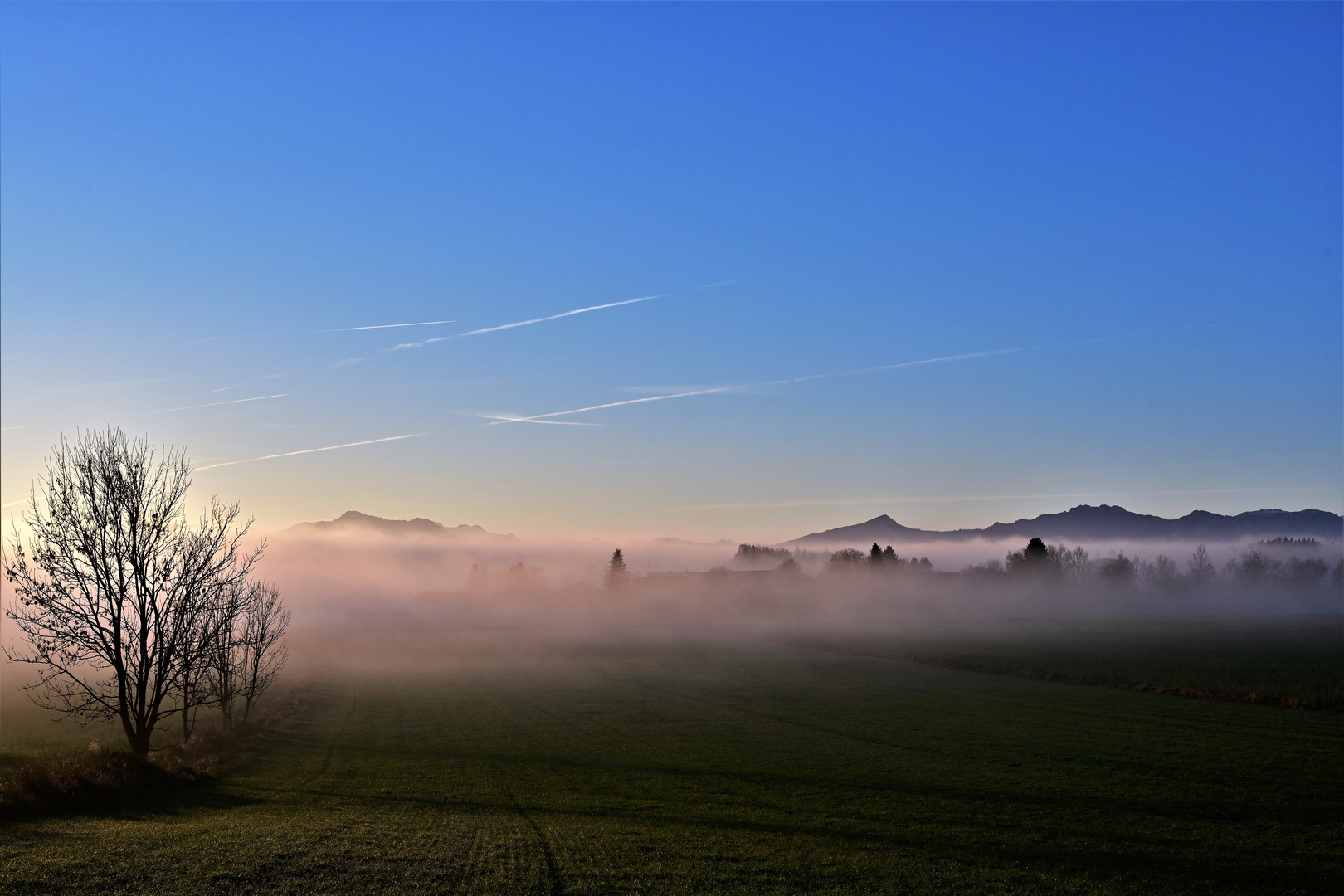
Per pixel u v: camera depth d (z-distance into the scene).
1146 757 40.62
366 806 29.69
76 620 36.81
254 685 52.41
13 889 16.95
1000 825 28.73
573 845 23.67
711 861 22.56
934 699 66.19
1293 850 25.70
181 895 17.19
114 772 29.14
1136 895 21.08
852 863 23.06
